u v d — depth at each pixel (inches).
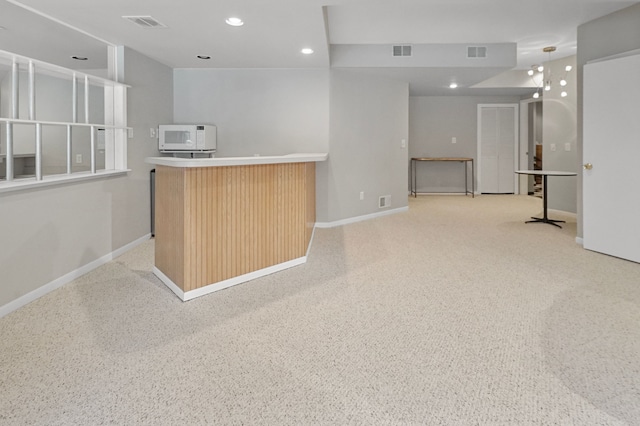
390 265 147.2
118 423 61.6
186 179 110.0
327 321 98.8
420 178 369.7
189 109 221.1
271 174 135.0
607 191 157.0
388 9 160.7
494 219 243.6
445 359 80.4
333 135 223.3
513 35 195.9
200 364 78.8
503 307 107.1
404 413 63.8
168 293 118.8
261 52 182.1
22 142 220.2
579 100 174.2
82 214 136.9
